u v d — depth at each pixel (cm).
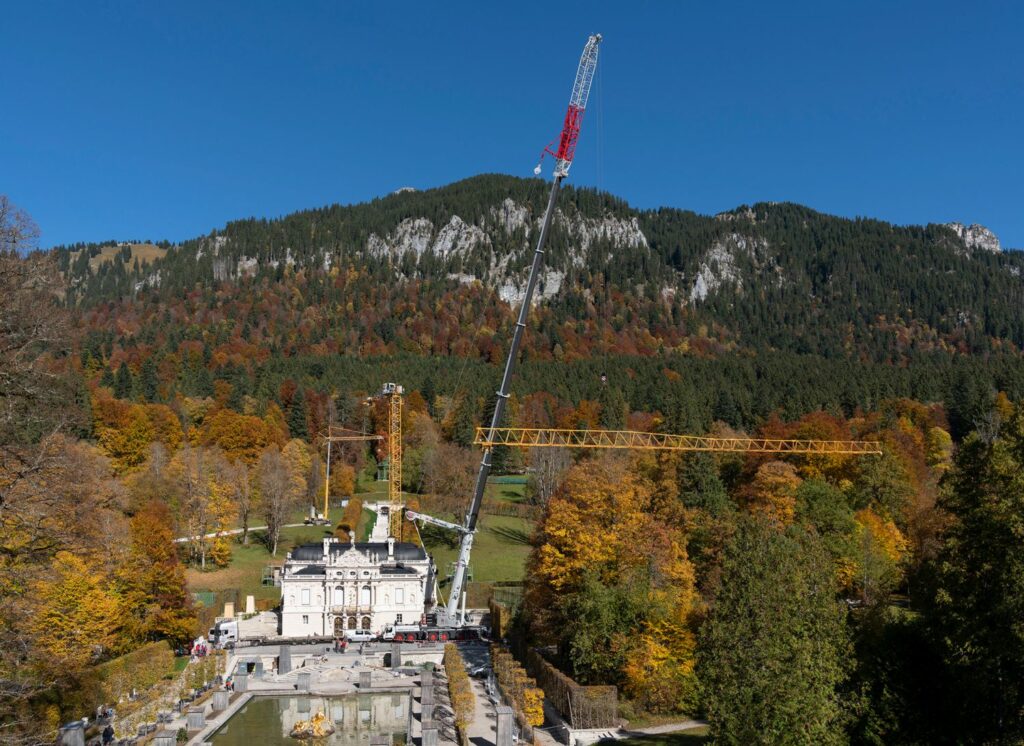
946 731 5375
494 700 8775
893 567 9881
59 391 5472
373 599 13088
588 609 8225
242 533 17025
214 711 8606
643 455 15900
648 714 7675
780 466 11988
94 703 7819
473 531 12262
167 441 19450
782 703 4859
